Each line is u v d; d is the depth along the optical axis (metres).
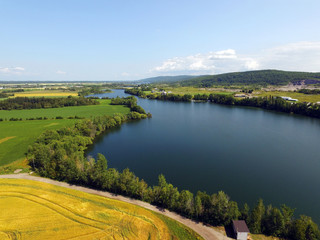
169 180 75.62
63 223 47.28
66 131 110.19
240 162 90.62
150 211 52.91
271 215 46.41
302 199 64.75
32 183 64.62
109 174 62.28
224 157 96.12
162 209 54.16
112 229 45.94
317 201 63.75
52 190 60.88
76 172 64.88
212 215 49.12
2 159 85.06
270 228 45.66
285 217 46.38
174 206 53.69
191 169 84.25
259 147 108.62
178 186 71.69
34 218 48.62
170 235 45.12
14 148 97.50
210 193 67.62
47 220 48.06
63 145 83.94
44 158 73.38
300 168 84.94
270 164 88.62
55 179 67.88
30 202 54.72
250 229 46.34
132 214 51.22
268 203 62.75
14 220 47.72
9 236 43.19
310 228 43.38
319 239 42.38
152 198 56.75
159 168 85.19
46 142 94.31
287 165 87.69
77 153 79.62
